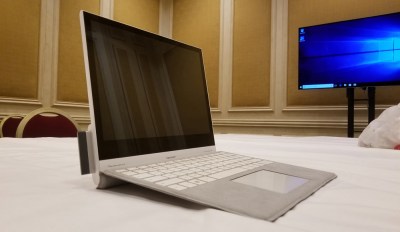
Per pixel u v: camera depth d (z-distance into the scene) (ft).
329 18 7.84
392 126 2.95
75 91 8.20
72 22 8.16
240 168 1.52
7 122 5.59
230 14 9.45
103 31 1.45
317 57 7.22
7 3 6.93
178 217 0.93
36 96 7.47
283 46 8.50
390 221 0.93
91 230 0.82
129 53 1.59
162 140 1.61
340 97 7.68
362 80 6.68
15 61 7.07
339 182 1.47
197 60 2.21
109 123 1.32
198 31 10.11
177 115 1.81
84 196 1.14
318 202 1.12
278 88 8.57
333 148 2.95
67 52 8.04
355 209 1.04
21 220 0.88
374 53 6.54
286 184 1.28
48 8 7.68
